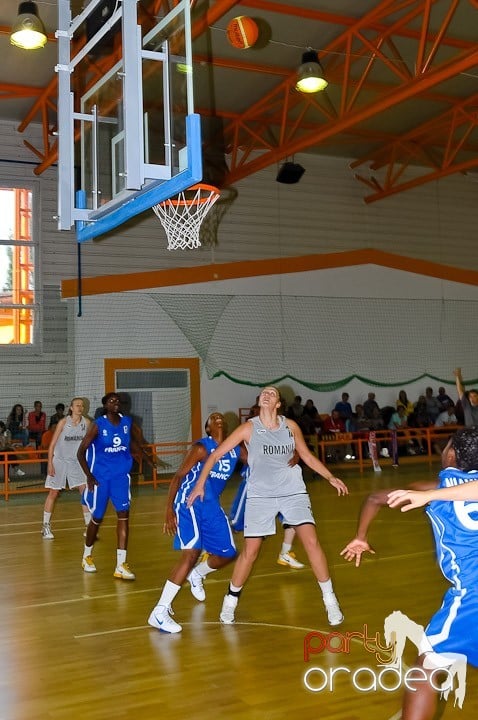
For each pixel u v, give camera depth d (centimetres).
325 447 1645
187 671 423
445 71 1072
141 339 1656
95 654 458
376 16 1150
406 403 1833
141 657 449
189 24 519
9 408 1547
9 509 1186
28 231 1594
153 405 1658
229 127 1590
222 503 1167
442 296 1969
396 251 1923
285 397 1769
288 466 509
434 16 1202
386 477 1475
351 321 1858
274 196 1806
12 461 1303
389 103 1177
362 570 680
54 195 1609
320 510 1068
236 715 360
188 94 512
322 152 1841
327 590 505
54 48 1248
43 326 1582
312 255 1830
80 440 902
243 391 1734
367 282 1884
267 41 1270
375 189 1911
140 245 1669
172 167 530
